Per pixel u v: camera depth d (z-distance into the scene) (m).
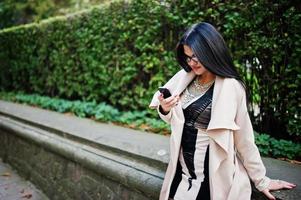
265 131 3.51
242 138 1.67
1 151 5.50
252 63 3.48
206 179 1.71
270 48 3.24
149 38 4.62
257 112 3.58
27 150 4.56
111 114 4.88
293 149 3.00
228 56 1.69
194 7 4.00
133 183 2.62
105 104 5.48
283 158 2.98
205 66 1.65
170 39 4.45
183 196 1.75
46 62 7.26
